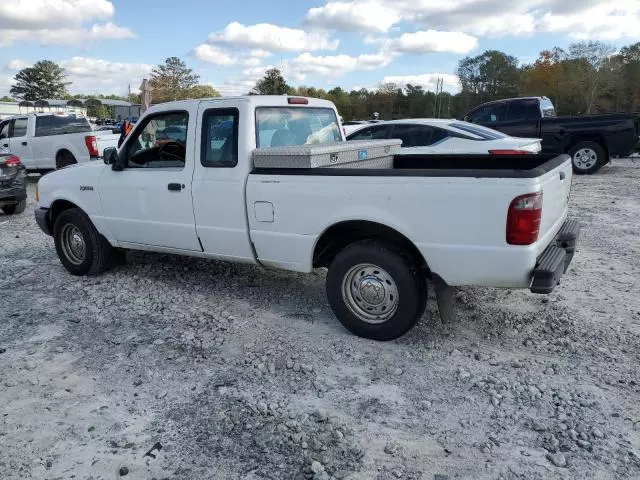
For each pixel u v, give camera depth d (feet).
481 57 230.68
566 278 18.30
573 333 13.98
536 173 11.45
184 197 16.05
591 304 15.92
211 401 11.28
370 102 225.15
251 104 14.80
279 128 15.83
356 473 9.03
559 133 43.39
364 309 13.79
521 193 11.24
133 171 17.40
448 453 9.52
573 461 9.22
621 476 8.84
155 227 17.13
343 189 13.17
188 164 15.90
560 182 13.48
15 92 422.41
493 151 27.30
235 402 11.23
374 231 13.55
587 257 20.83
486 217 11.62
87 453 9.69
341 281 13.75
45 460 9.52
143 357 13.30
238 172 14.82
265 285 18.25
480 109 46.78
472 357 12.91
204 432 10.23
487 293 16.87
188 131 15.80
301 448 9.70
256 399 11.32
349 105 226.79
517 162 16.26
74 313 16.24
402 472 9.04
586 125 42.50
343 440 9.89
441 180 11.98
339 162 15.02
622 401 10.90
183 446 9.84
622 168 49.06
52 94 421.59
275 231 14.53
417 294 12.94
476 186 11.63
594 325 14.44
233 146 14.94
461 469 9.10
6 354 13.57
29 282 19.26
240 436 10.09
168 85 252.01
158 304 16.78
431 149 28.43
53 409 11.09
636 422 10.23
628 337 13.69
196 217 15.98
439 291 12.67
